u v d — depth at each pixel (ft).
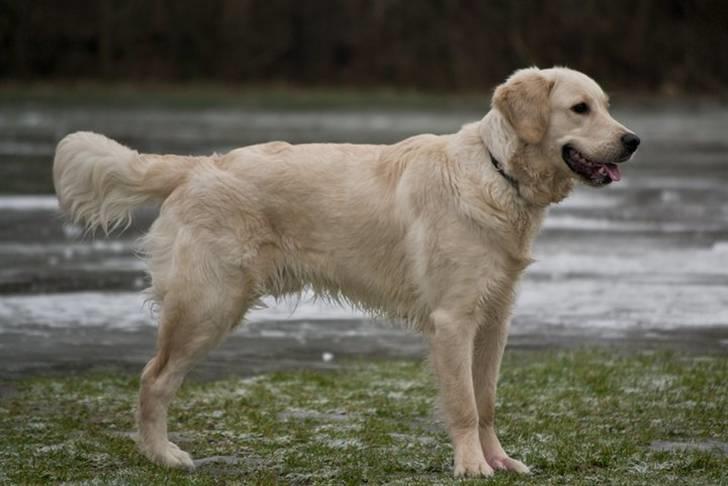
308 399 40.63
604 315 56.44
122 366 45.19
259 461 32.73
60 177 34.83
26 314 54.39
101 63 255.70
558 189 32.96
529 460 32.71
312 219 33.50
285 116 190.70
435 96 246.88
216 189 33.17
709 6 273.95
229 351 48.98
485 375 33.40
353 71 262.67
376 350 49.55
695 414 38.01
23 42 251.19
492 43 264.31
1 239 76.79
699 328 53.57
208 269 32.86
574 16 267.39
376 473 31.35
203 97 233.14
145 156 34.50
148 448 32.53
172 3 258.78
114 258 70.38
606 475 30.91
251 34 262.88
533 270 68.59
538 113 32.22
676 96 263.90
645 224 89.04
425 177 32.63
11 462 31.78
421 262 32.42
